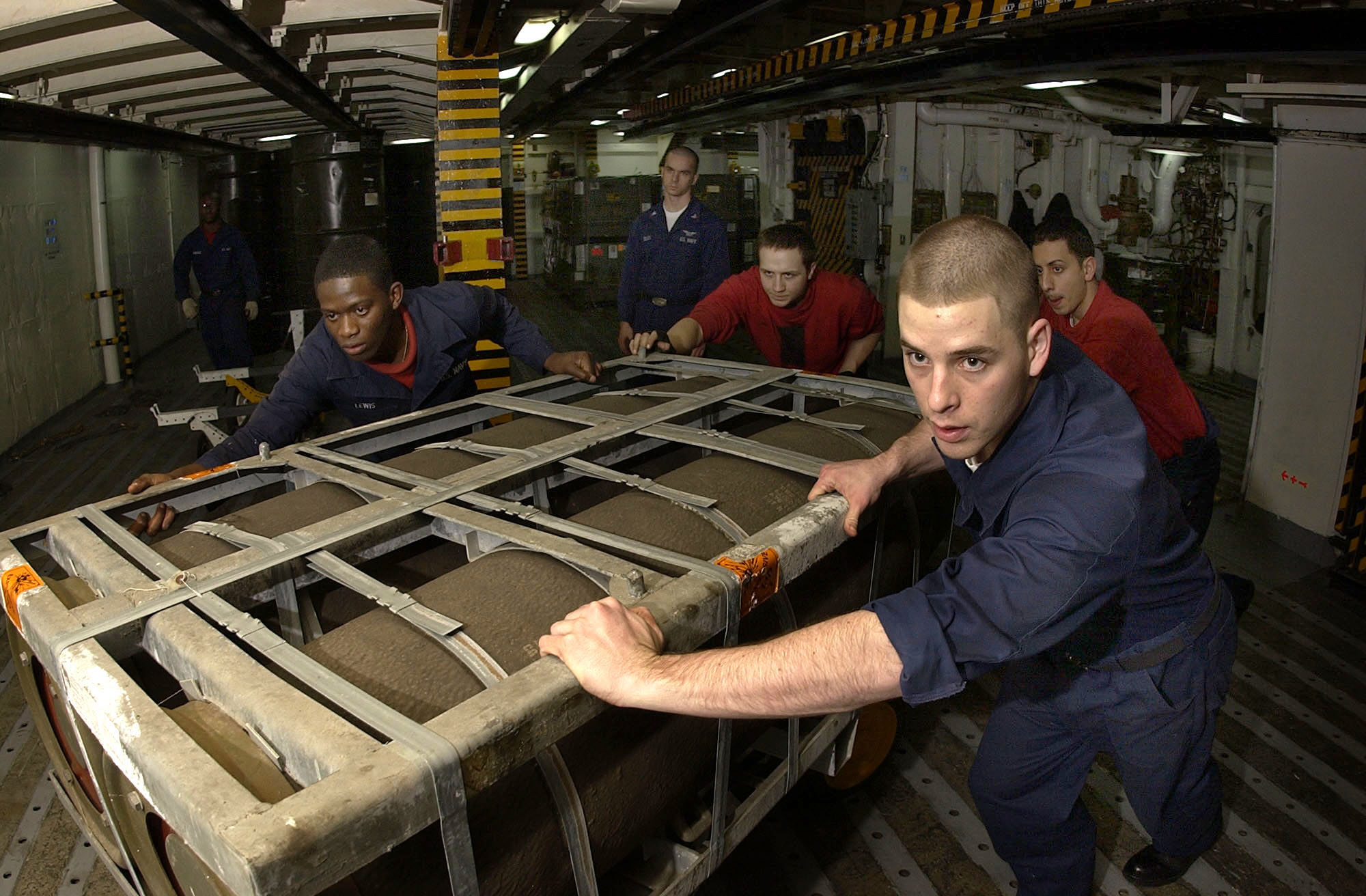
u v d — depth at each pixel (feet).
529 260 56.95
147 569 5.07
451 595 4.74
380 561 6.16
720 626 4.72
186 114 22.11
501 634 4.42
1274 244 14.61
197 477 6.41
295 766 3.51
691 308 16.30
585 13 11.28
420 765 3.27
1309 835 8.38
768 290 10.83
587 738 4.55
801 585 6.49
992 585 4.05
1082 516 4.16
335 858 3.04
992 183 26.61
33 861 7.86
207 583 4.67
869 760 8.48
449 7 11.49
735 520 5.72
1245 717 10.18
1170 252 26.78
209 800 3.10
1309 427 14.21
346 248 7.77
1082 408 4.64
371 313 7.86
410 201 35.88
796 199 30.50
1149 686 5.67
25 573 4.97
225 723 3.77
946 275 3.85
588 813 4.49
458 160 14.94
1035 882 6.76
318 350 8.54
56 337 23.70
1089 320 9.27
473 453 6.75
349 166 26.84
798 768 6.16
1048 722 6.02
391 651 4.34
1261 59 9.45
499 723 3.56
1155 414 9.32
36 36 11.84
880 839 8.24
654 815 5.05
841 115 27.40
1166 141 23.73
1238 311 25.26
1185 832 6.64
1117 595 5.48
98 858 7.89
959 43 12.20
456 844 3.51
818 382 9.16
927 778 9.11
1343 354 13.41
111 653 4.36
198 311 25.36
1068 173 26.30
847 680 3.93
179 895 4.53
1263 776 9.19
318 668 3.95
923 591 4.11
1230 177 24.84
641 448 7.43
